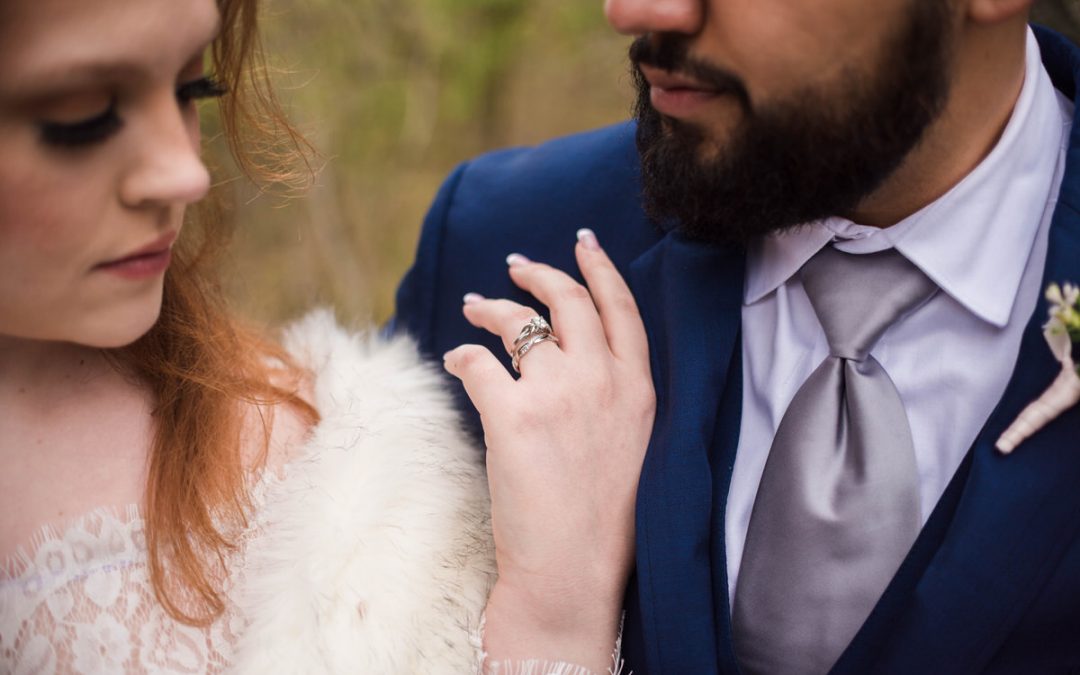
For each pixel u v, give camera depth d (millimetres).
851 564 1055
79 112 828
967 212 1086
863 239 1124
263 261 3541
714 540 1119
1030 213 1091
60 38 795
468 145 3990
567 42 4016
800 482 1083
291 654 1016
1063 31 1415
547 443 1126
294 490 1090
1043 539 990
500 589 1122
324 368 1204
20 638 970
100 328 932
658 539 1115
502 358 1390
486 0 3744
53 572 991
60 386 1056
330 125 3523
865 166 1047
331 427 1140
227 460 1084
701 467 1130
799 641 1062
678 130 1088
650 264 1253
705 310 1188
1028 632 1007
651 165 1138
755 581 1090
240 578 1057
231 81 1126
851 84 1016
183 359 1111
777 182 1064
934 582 1007
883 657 1032
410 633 1053
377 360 1229
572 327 1214
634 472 1171
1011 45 1046
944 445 1094
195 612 1023
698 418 1146
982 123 1068
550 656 1104
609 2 1038
